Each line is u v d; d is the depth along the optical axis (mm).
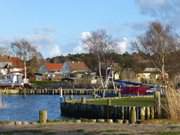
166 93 35062
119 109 47219
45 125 29422
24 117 54438
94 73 148375
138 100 61562
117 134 22844
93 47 129000
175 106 34031
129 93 84438
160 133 23062
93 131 24422
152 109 40000
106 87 111188
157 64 112250
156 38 114562
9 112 62469
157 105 38250
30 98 102125
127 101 59531
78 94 111688
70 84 126062
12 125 29484
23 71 150375
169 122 32125
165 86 35969
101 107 50375
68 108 57375
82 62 171000
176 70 106312
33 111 64625
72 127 27484
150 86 85188
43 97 106188
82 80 139125
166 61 109750
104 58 128500
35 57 160500
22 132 24609
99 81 128625
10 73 140250
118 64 137875
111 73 126688
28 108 70688
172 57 110562
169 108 34469
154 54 113625
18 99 97562
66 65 168625
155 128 26281
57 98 101812
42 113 32125
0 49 160625
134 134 22766
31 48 187000
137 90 83750
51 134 23594
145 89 83562
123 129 25531
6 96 107625
